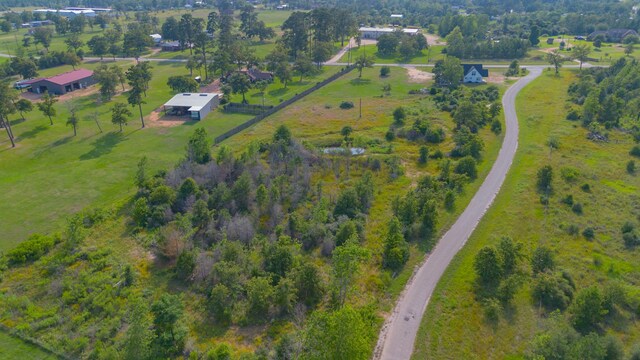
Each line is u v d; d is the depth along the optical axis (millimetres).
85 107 118938
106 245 59031
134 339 40844
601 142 89750
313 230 59719
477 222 63688
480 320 46969
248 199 67500
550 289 49438
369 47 193875
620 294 48469
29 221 65375
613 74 130500
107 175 79188
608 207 67562
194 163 76125
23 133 100188
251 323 46562
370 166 80750
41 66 161000
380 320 46688
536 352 41688
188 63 145625
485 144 89188
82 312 47906
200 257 53875
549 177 72125
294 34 169625
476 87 129750
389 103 117500
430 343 44188
